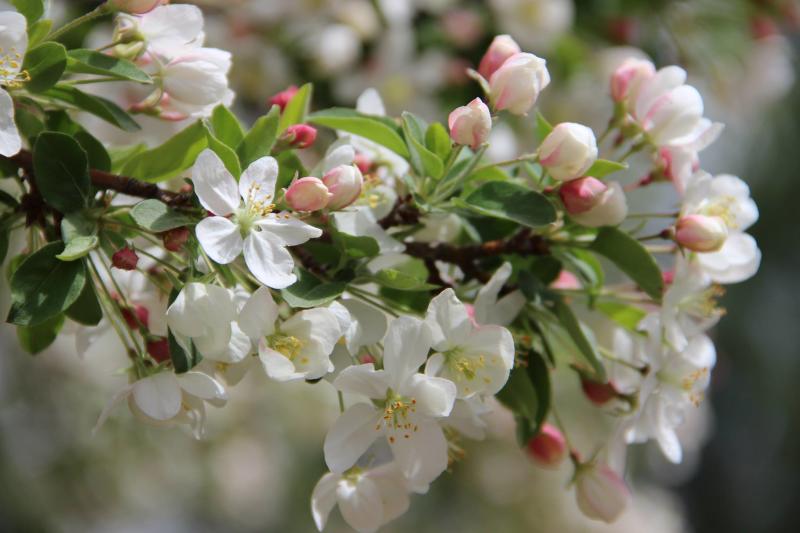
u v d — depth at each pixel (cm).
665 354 71
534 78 68
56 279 65
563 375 132
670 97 71
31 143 69
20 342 71
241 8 99
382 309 69
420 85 102
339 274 67
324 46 97
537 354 70
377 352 67
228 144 68
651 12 119
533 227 68
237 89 101
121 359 136
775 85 128
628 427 71
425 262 71
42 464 138
